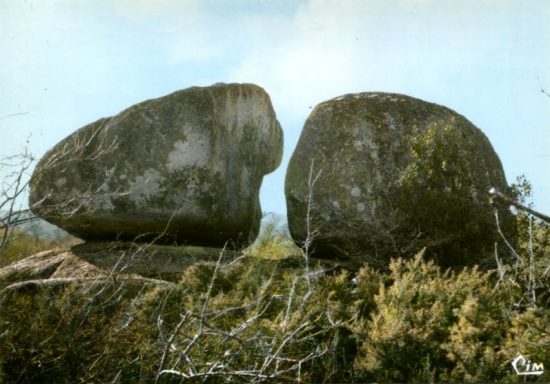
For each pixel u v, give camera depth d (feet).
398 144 31.27
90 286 22.94
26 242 35.17
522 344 17.75
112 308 23.54
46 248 36.19
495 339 19.29
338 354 21.58
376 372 19.67
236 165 33.22
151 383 18.40
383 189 30.53
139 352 20.01
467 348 18.60
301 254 32.32
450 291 22.57
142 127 31.37
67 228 33.53
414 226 30.09
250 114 34.22
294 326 20.67
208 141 31.50
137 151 31.22
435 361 19.72
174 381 18.62
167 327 21.70
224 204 32.35
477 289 22.68
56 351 19.34
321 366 20.94
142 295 23.77
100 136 31.94
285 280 24.67
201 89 32.32
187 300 23.97
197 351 19.80
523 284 23.94
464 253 30.07
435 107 33.24
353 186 30.68
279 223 36.35
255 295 23.68
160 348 19.60
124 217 31.42
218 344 20.07
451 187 30.45
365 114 31.89
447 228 30.04
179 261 30.19
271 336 20.54
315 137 32.19
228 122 32.83
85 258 30.71
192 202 31.30
